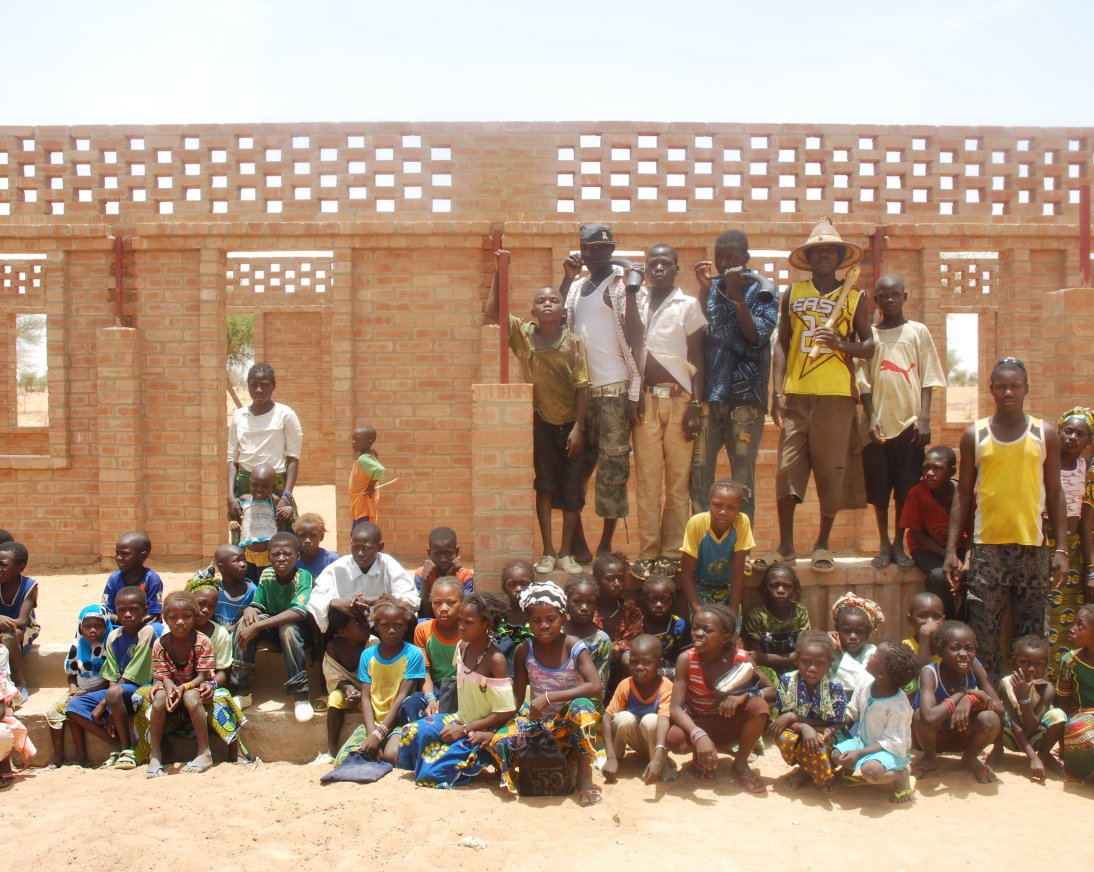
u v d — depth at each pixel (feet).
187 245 35.37
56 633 27.61
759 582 21.75
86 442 36.73
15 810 17.22
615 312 21.24
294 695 20.72
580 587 19.45
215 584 21.86
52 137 35.91
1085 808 16.90
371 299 35.24
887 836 15.81
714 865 14.75
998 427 19.86
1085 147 35.58
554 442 22.26
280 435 26.21
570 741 17.76
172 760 20.03
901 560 22.31
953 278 59.31
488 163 34.88
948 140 35.17
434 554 21.84
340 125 34.86
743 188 34.81
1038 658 18.58
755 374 21.39
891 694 17.74
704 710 18.47
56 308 36.22
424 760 18.19
